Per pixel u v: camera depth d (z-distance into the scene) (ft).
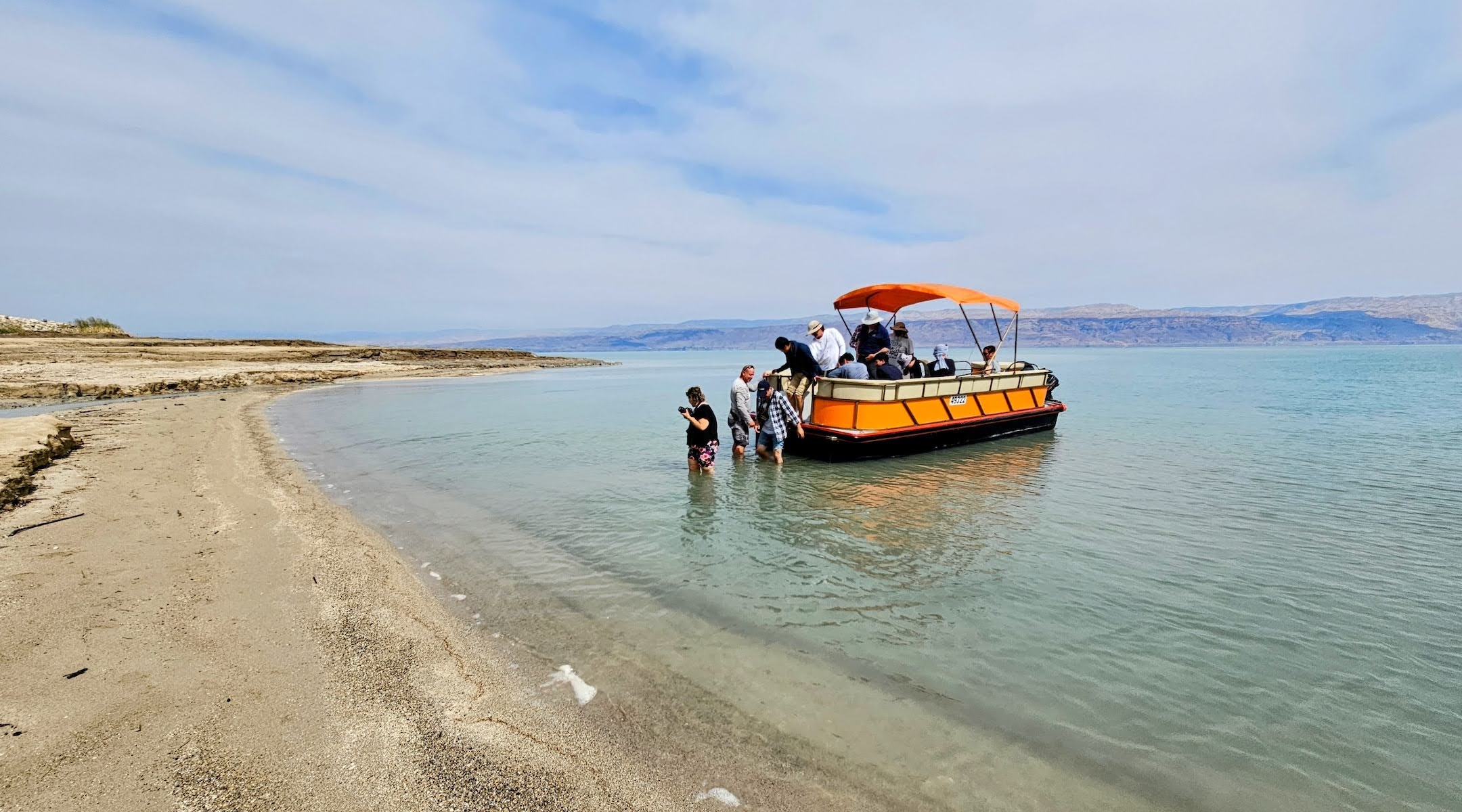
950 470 38.47
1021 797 10.35
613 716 12.21
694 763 10.85
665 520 27.14
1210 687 14.16
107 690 11.68
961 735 12.10
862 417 39.60
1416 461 41.50
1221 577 20.95
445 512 27.91
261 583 17.53
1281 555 23.12
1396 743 12.22
